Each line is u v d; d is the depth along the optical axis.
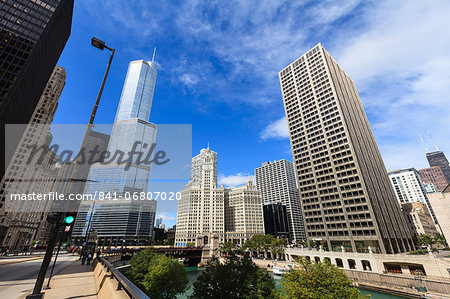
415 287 48.66
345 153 95.62
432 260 53.81
